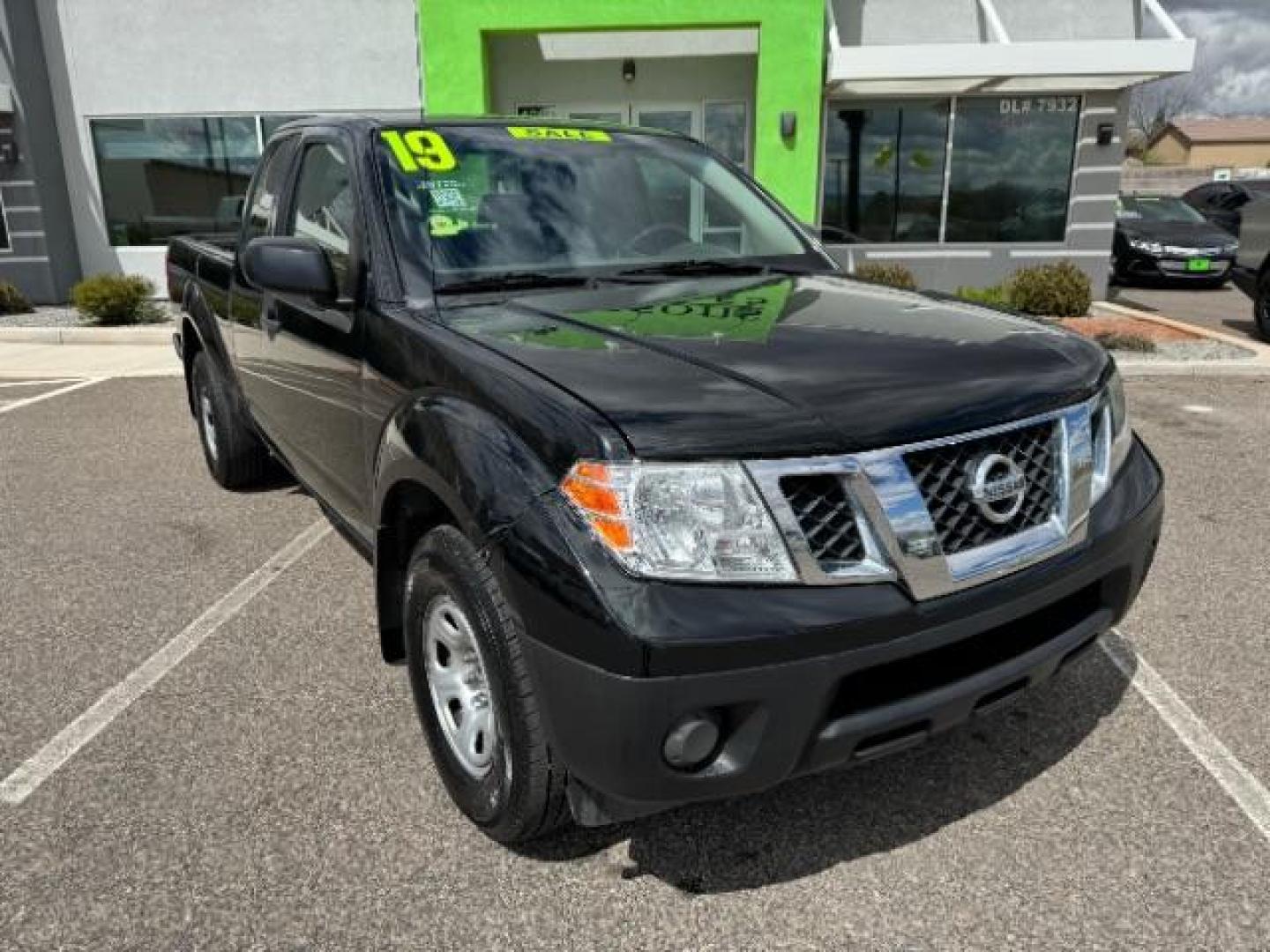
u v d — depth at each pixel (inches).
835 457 77.9
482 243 121.3
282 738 117.0
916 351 94.1
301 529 189.6
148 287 465.1
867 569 78.4
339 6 494.9
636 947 84.9
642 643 72.8
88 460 240.8
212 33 501.0
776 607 75.3
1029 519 87.8
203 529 190.2
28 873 94.0
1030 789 105.8
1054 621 92.9
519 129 139.2
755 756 77.7
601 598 74.5
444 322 104.5
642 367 88.0
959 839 98.0
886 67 440.1
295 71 503.5
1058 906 88.7
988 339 99.6
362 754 113.5
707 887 92.0
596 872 94.0
